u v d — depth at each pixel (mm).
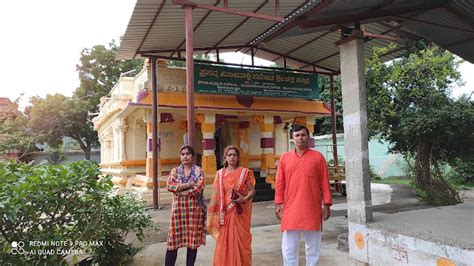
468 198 9891
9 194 3611
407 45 10078
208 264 5297
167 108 11891
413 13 6000
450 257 3664
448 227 4383
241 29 10484
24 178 3998
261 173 14039
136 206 5555
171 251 4531
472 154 8719
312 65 14508
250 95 13383
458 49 7449
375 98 10016
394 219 4934
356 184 4938
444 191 8836
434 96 9281
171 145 14516
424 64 9547
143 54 11070
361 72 4953
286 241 4105
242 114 13945
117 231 5988
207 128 12898
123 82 15352
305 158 4082
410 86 9750
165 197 11883
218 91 12719
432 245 3865
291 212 4020
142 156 14750
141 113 13070
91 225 4574
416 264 4051
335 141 14852
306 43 12273
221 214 4180
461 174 13633
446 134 8312
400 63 10234
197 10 8375
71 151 33375
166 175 13500
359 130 4891
